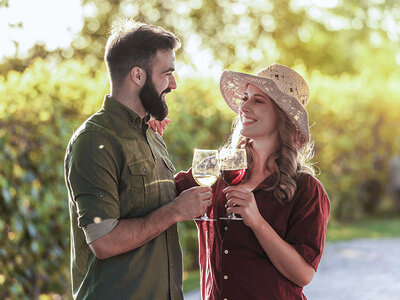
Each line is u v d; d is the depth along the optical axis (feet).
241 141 10.78
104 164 9.05
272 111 10.21
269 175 10.10
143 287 9.30
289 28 56.85
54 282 19.15
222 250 9.94
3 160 17.17
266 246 9.50
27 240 17.94
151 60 9.44
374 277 23.75
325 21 62.64
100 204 8.92
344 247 30.73
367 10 62.23
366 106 41.93
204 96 26.94
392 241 32.65
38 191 18.26
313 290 21.86
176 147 24.17
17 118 18.03
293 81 10.42
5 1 22.03
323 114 37.22
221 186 10.44
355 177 41.47
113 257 9.24
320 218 9.83
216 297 10.09
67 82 20.39
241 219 9.84
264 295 9.71
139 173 9.37
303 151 10.57
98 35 43.09
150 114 9.75
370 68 69.15
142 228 9.05
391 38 63.93
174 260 9.76
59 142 18.93
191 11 48.19
